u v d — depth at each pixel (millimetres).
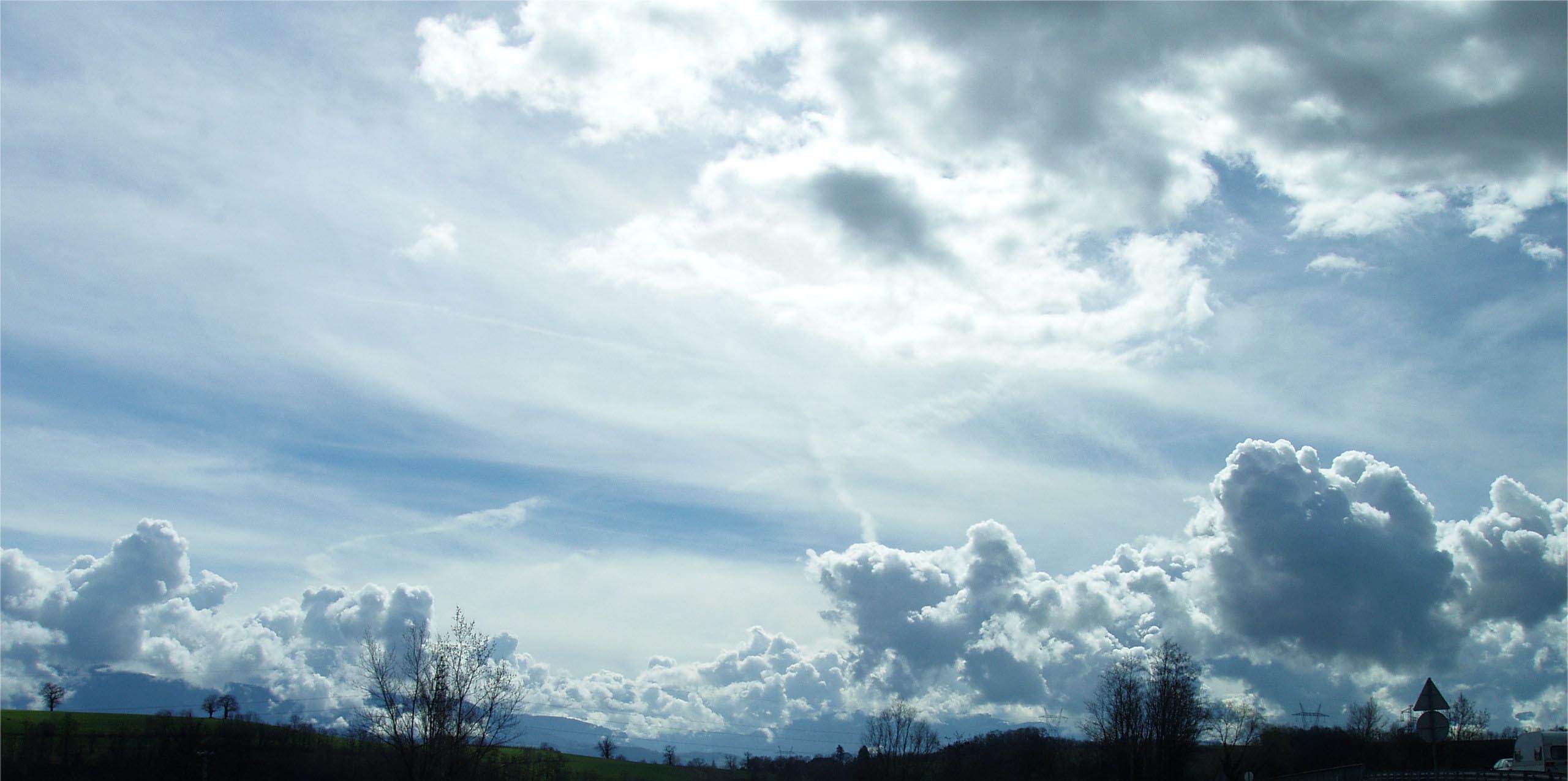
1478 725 144500
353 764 78625
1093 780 114688
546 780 88188
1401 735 140000
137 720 136000
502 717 54219
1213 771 116688
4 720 132375
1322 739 147250
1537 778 59875
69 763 118438
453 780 51719
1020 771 131250
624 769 154875
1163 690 109562
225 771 110375
